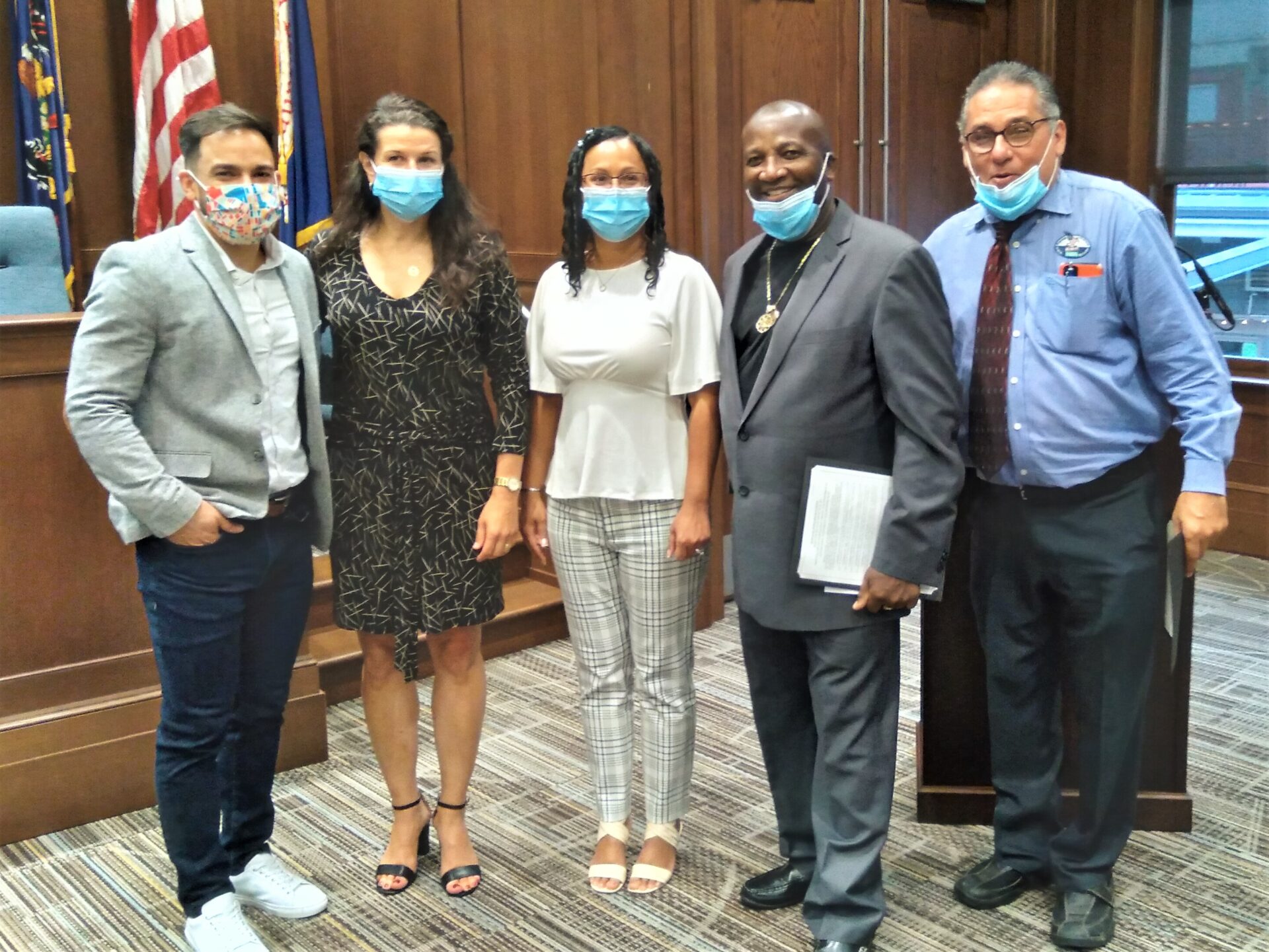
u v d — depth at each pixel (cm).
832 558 189
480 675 231
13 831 252
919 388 182
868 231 188
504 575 394
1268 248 414
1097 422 195
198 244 189
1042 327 196
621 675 229
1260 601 405
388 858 232
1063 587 203
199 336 187
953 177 482
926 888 226
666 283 210
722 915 217
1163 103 425
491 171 375
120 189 348
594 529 220
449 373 211
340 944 211
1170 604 202
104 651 263
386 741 228
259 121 189
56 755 255
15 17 321
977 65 476
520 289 385
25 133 324
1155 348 192
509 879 233
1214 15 407
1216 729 303
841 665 192
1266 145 404
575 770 284
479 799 269
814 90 422
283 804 268
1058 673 216
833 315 186
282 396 198
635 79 375
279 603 207
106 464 180
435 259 212
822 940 195
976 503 212
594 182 204
